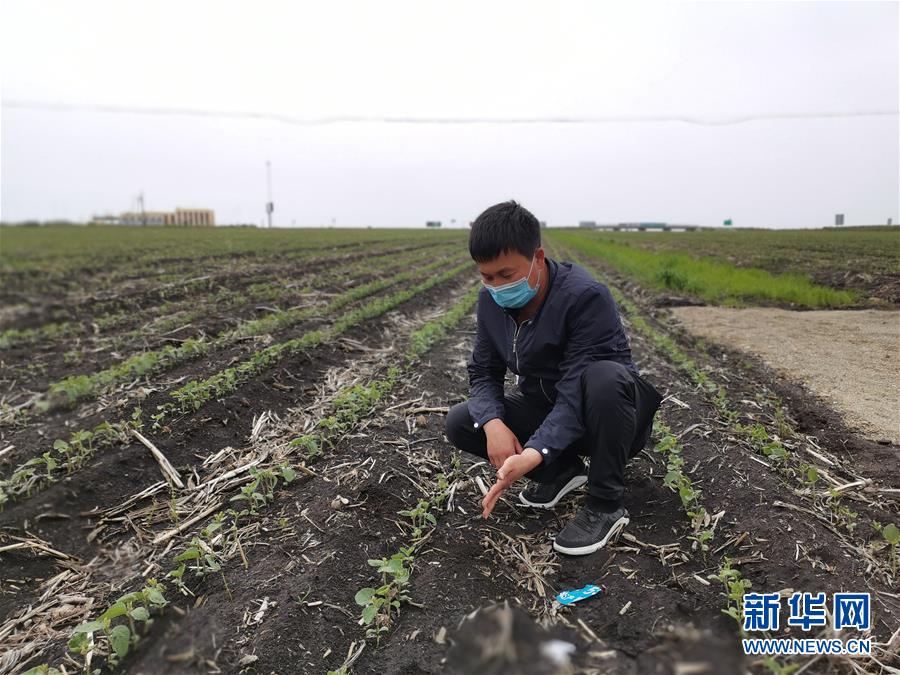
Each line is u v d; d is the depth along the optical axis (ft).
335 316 25.26
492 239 7.79
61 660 7.20
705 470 10.83
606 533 8.79
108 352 19.16
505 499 10.44
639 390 8.91
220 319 23.52
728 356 20.97
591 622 7.35
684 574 8.17
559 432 8.30
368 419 13.69
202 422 13.48
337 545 8.74
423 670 6.70
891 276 34.68
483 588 8.12
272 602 7.64
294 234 94.32
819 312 29.91
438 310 30.89
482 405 9.43
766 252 52.75
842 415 14.29
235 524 9.50
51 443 12.89
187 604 7.84
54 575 9.15
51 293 19.93
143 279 28.60
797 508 9.28
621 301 32.09
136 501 10.90
